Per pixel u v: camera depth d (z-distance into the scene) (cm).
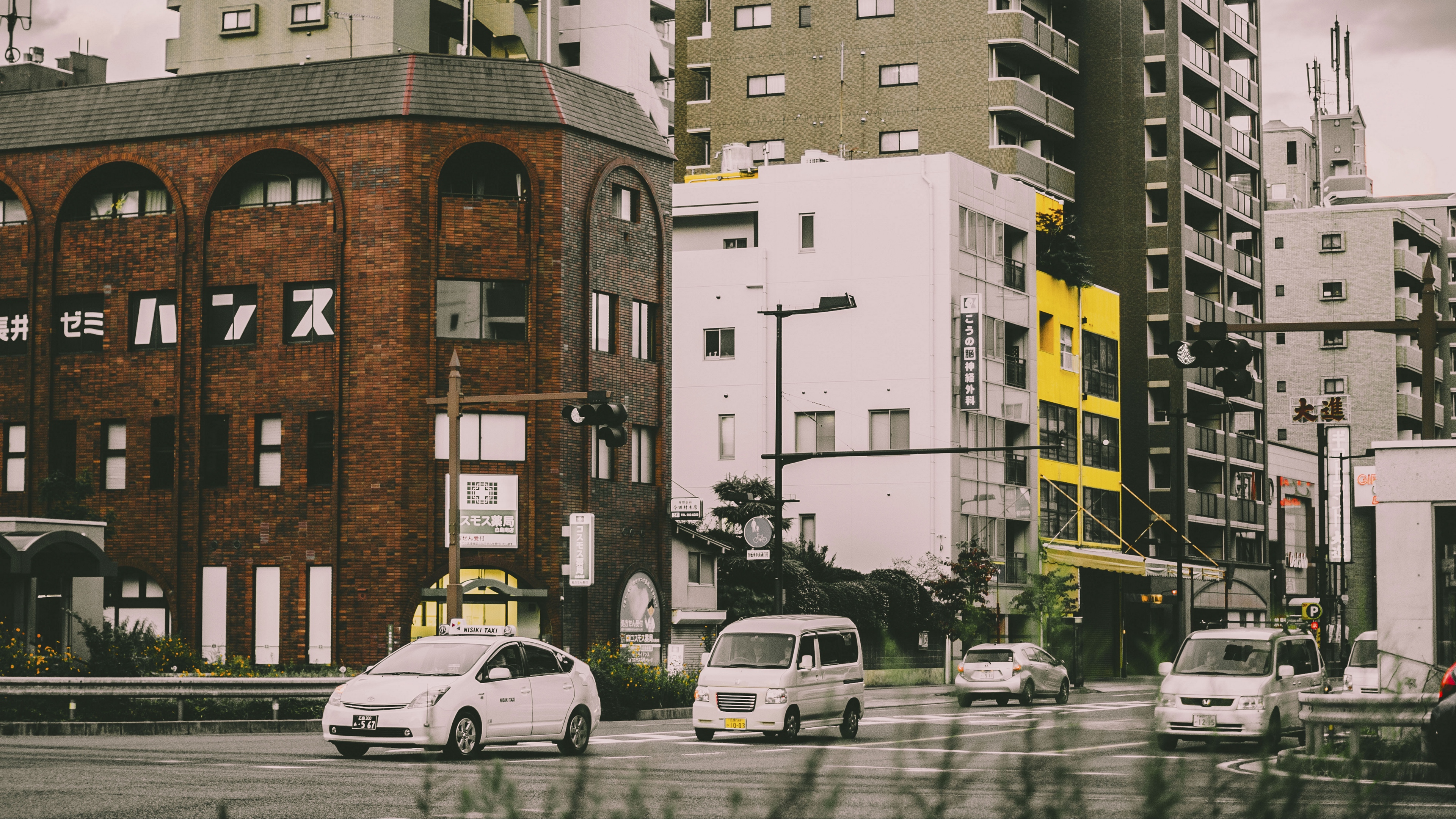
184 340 4147
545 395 2942
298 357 4053
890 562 5431
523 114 4041
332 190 4028
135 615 4150
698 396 5625
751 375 5588
